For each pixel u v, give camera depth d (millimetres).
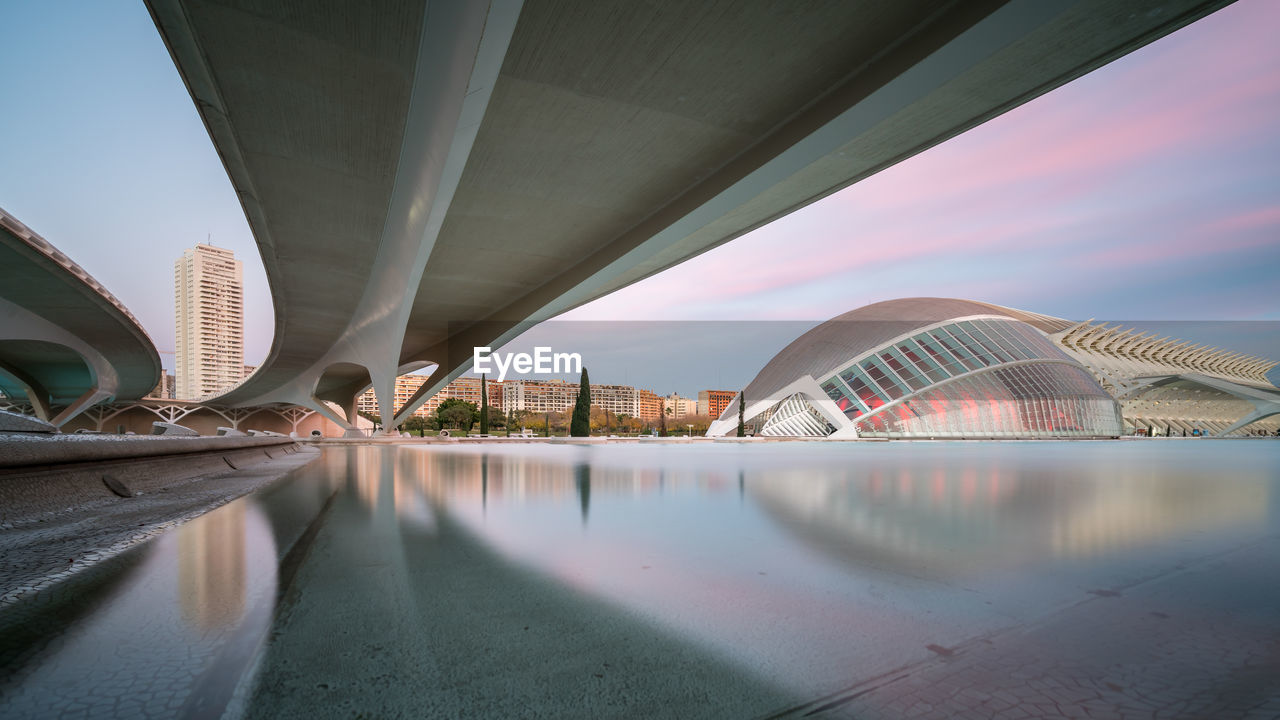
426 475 9211
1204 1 7797
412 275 17328
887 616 2129
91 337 36031
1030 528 4020
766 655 1769
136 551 3207
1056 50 8883
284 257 19922
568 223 16938
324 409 53375
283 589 2467
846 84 10227
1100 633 1945
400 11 8461
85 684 1495
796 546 3398
